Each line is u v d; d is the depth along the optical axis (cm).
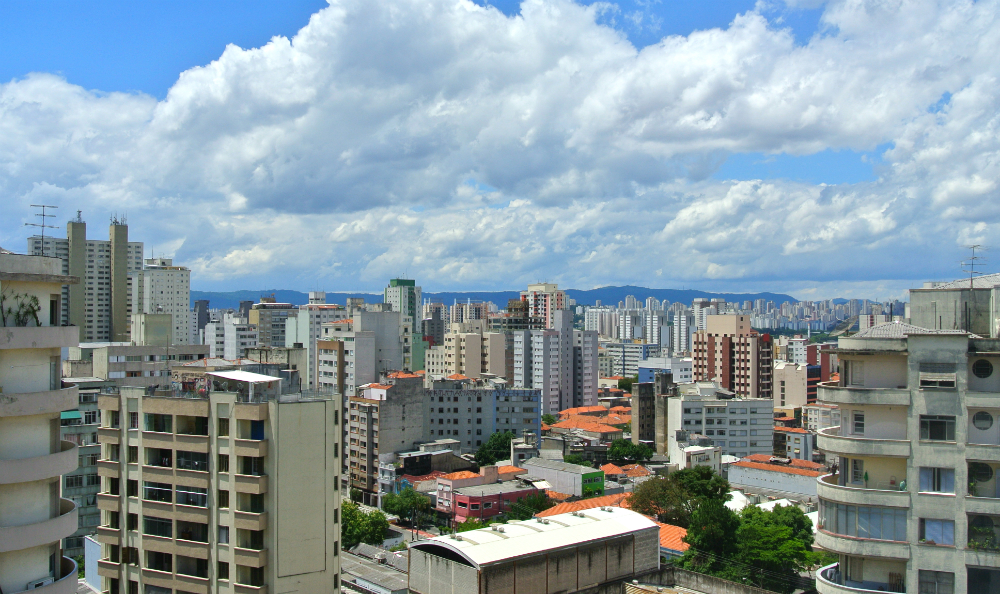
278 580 6681
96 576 9062
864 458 5869
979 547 5456
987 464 5528
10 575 4416
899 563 5706
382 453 17000
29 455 4509
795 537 11069
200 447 6950
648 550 8819
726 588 8975
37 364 4566
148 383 12962
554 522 8744
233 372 7781
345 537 12481
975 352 5566
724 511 11225
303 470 6875
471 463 17438
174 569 6925
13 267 4459
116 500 7219
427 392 19662
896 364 5853
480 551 7506
